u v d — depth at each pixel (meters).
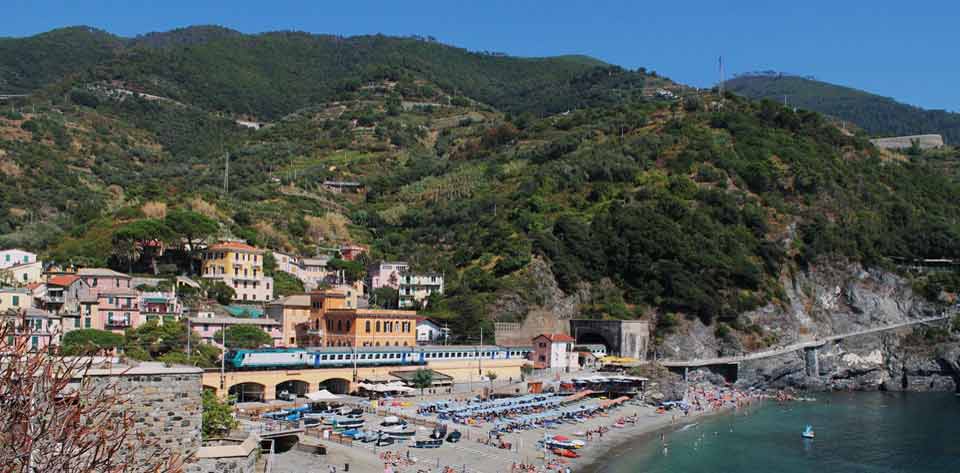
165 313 160.38
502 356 189.12
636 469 122.25
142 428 38.25
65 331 140.50
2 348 24.00
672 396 192.38
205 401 79.31
